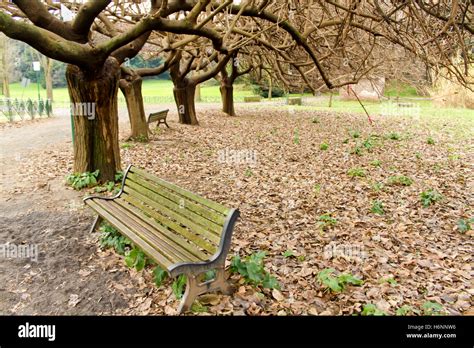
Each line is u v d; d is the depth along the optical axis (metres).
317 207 5.64
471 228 4.78
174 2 6.11
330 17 5.96
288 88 9.41
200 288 3.05
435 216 5.25
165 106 22.81
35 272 3.70
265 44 7.11
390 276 3.63
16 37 4.36
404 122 16.14
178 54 10.57
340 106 23.94
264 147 10.47
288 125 15.13
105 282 3.53
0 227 4.75
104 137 6.28
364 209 5.53
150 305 3.18
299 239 4.53
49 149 10.05
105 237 4.29
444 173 7.62
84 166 6.40
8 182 6.80
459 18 5.26
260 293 3.29
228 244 3.04
